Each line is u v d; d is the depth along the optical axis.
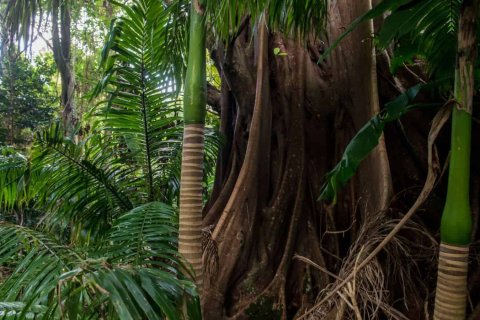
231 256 3.78
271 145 4.34
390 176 3.62
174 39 3.11
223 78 4.99
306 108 4.31
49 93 9.75
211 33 2.74
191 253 2.38
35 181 3.96
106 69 3.53
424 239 3.50
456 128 2.12
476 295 3.17
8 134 8.10
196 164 2.43
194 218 2.41
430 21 2.78
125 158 4.39
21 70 8.41
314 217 4.13
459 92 2.12
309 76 4.31
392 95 4.17
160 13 3.23
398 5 2.25
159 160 4.48
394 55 3.48
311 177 4.23
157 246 2.29
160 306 1.72
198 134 2.44
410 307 3.18
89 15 7.48
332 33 4.23
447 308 2.08
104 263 1.80
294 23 2.93
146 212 2.57
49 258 1.96
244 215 3.95
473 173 3.70
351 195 4.03
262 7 2.42
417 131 4.02
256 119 4.16
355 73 4.04
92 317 1.76
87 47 8.05
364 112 3.96
